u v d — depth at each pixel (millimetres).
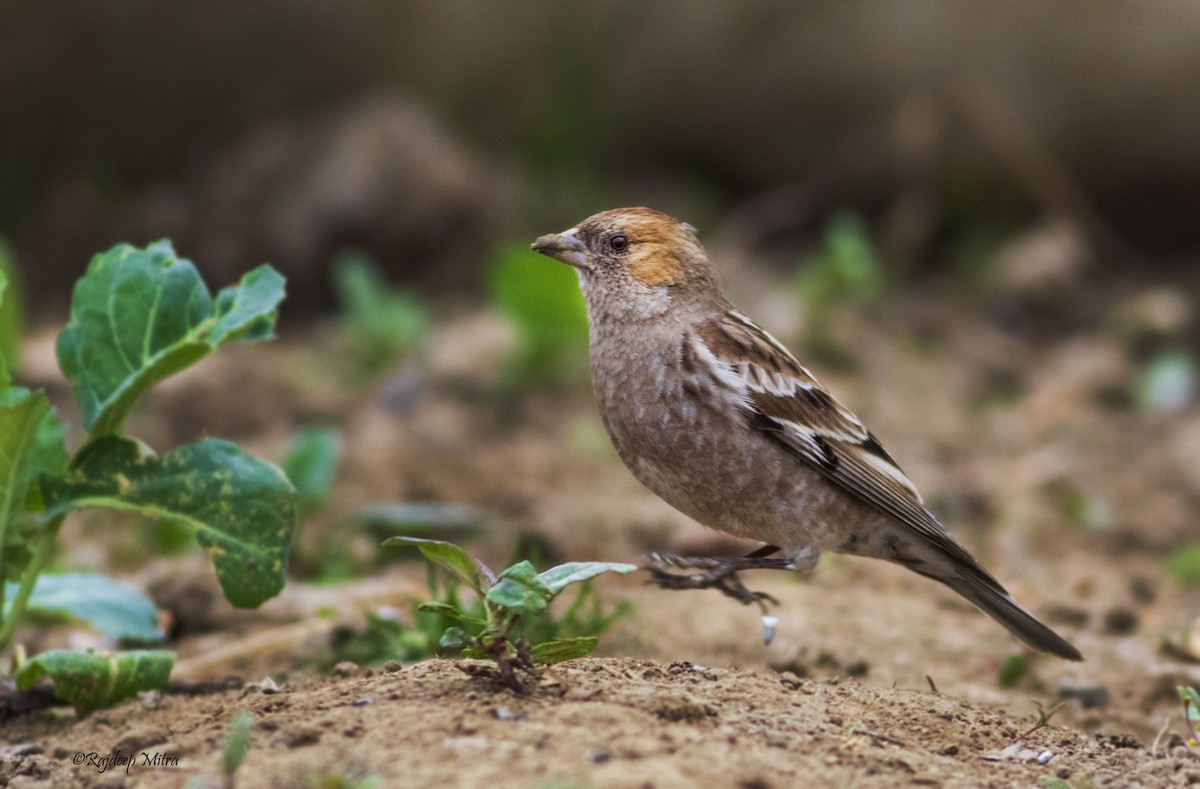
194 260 19094
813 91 20891
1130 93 19609
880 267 20047
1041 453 14266
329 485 10906
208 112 20688
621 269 7832
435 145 19422
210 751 5152
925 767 5297
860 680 8273
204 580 9211
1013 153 19938
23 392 6953
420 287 19016
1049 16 19641
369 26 20797
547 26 21375
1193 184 19953
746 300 18312
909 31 20219
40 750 6301
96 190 19859
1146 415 15805
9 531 6836
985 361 17344
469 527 11031
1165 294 18281
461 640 5438
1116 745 6375
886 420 15211
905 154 20203
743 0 20938
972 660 8758
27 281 19016
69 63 20344
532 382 15375
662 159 21953
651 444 7715
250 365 16250
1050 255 19203
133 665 7109
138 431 14133
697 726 5254
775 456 7605
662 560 7492
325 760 4793
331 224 18734
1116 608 9938
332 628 8312
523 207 20016
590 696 5406
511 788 4543
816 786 4902
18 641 8836
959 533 12320
